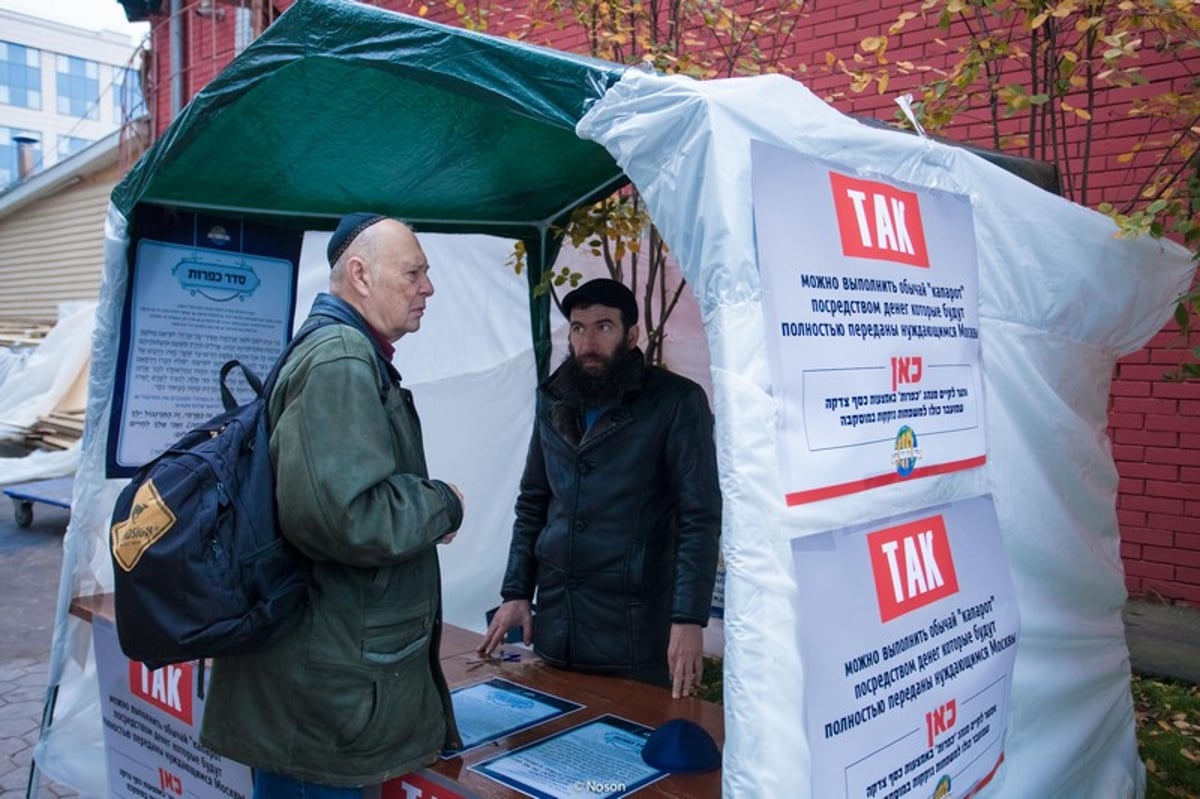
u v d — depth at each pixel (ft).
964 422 7.29
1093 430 9.50
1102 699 9.63
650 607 8.97
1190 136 11.49
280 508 6.00
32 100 171.42
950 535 6.97
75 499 10.10
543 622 9.34
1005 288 8.05
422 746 6.68
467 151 9.46
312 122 8.48
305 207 10.77
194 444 6.36
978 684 7.13
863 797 5.78
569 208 12.12
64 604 10.25
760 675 5.08
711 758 7.00
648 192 5.62
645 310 13.38
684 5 13.73
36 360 35.86
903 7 17.38
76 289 48.14
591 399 8.86
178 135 8.48
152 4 33.96
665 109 5.52
